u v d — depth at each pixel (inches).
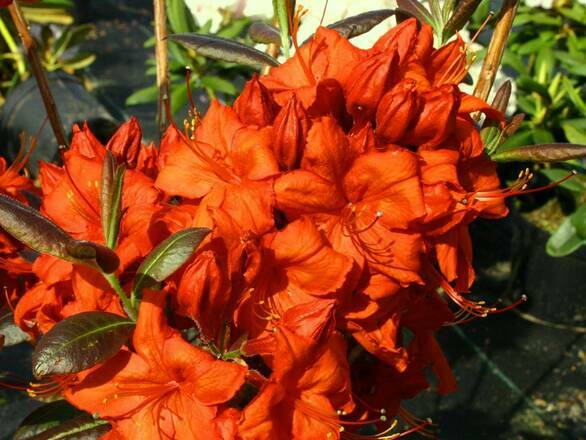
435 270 19.7
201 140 19.4
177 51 45.5
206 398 17.2
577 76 50.9
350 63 19.3
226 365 17.3
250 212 17.8
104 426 19.1
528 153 20.9
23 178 22.5
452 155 18.7
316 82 19.7
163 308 17.6
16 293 21.5
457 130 19.4
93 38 86.5
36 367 16.8
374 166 18.1
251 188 18.0
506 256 54.5
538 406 47.8
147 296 17.5
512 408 47.6
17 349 47.6
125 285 18.4
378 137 18.8
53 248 17.1
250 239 17.7
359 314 18.6
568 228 46.8
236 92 45.9
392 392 20.9
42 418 21.0
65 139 24.7
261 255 18.0
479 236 54.6
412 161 18.1
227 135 19.1
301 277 18.2
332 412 18.0
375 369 20.8
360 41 32.1
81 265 18.0
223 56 22.5
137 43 86.4
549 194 53.0
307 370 17.8
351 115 19.2
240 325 18.1
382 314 18.8
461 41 20.2
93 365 17.2
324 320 17.4
